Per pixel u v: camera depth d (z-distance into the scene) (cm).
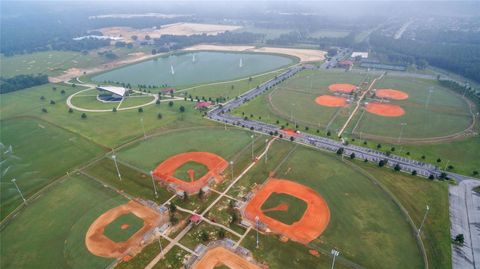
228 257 8538
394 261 8381
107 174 12488
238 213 10125
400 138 15038
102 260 8600
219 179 11950
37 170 13062
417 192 11044
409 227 9506
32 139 15875
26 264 8600
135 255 8706
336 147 14238
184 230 9506
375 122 16862
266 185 11531
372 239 9075
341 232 9325
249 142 14750
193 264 8362
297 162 12962
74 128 16925
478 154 13600
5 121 18325
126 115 18500
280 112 18450
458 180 11775
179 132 16000
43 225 9962
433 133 15512
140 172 12525
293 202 10600
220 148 14238
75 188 11700
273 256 8544
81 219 10119
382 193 11012
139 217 10106
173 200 10838
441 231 9362
